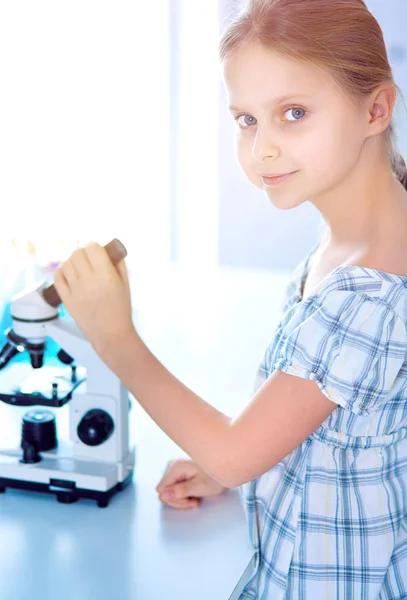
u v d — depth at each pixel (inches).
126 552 41.3
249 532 42.7
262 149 36.7
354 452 39.6
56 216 113.3
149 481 48.9
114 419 46.7
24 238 75.9
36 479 46.4
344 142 36.6
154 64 134.3
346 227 40.6
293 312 40.4
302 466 40.5
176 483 47.3
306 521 39.8
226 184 142.8
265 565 41.4
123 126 131.3
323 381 36.3
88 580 38.8
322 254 44.6
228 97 38.0
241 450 36.7
